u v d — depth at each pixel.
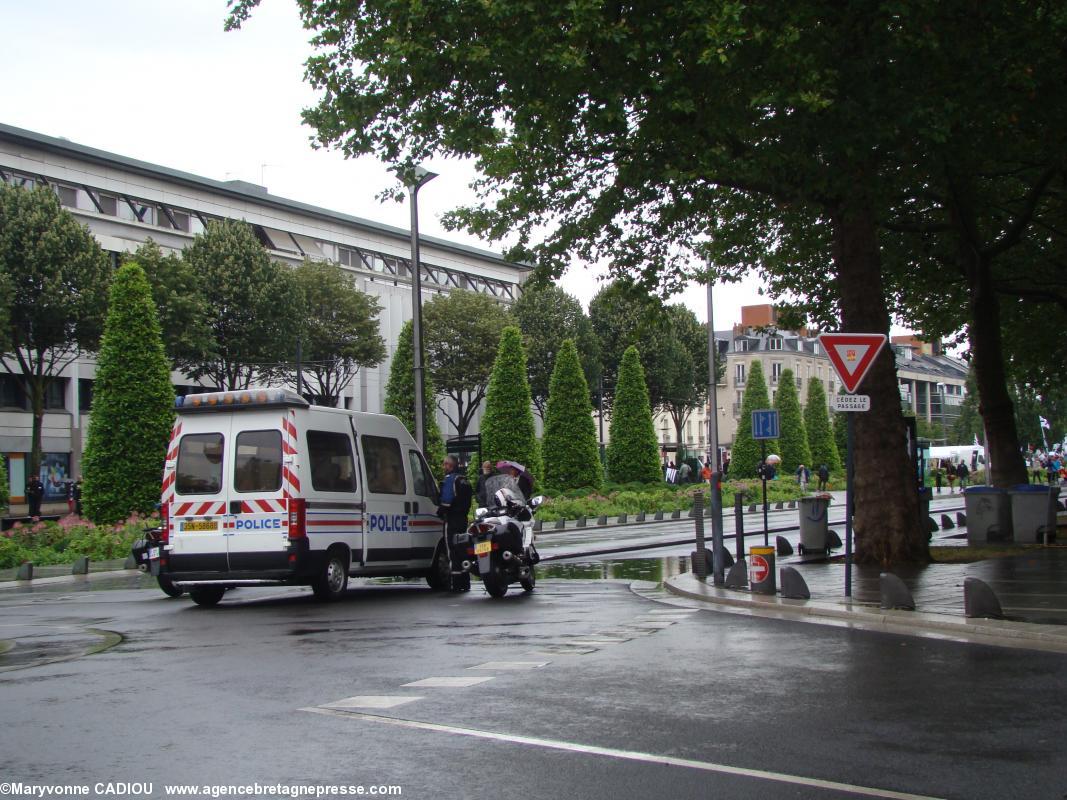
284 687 8.21
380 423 16.97
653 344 78.75
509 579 15.95
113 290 31.67
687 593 14.98
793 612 12.95
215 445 15.29
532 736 6.54
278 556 14.82
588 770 5.77
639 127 16.84
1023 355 33.38
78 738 6.57
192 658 9.83
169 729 6.79
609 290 22.20
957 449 89.94
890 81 15.77
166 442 31.59
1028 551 20.97
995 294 27.50
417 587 18.48
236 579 14.98
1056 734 6.57
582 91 15.79
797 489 59.88
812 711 7.23
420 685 8.21
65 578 23.36
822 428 85.00
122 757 6.09
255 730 6.73
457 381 70.00
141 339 31.56
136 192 68.62
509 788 5.43
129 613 14.66
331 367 64.75
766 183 18.14
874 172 16.86
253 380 61.59
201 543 15.17
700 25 14.24
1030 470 72.25
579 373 52.28
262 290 56.16
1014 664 9.09
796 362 126.19
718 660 9.34
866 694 7.80
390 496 16.80
